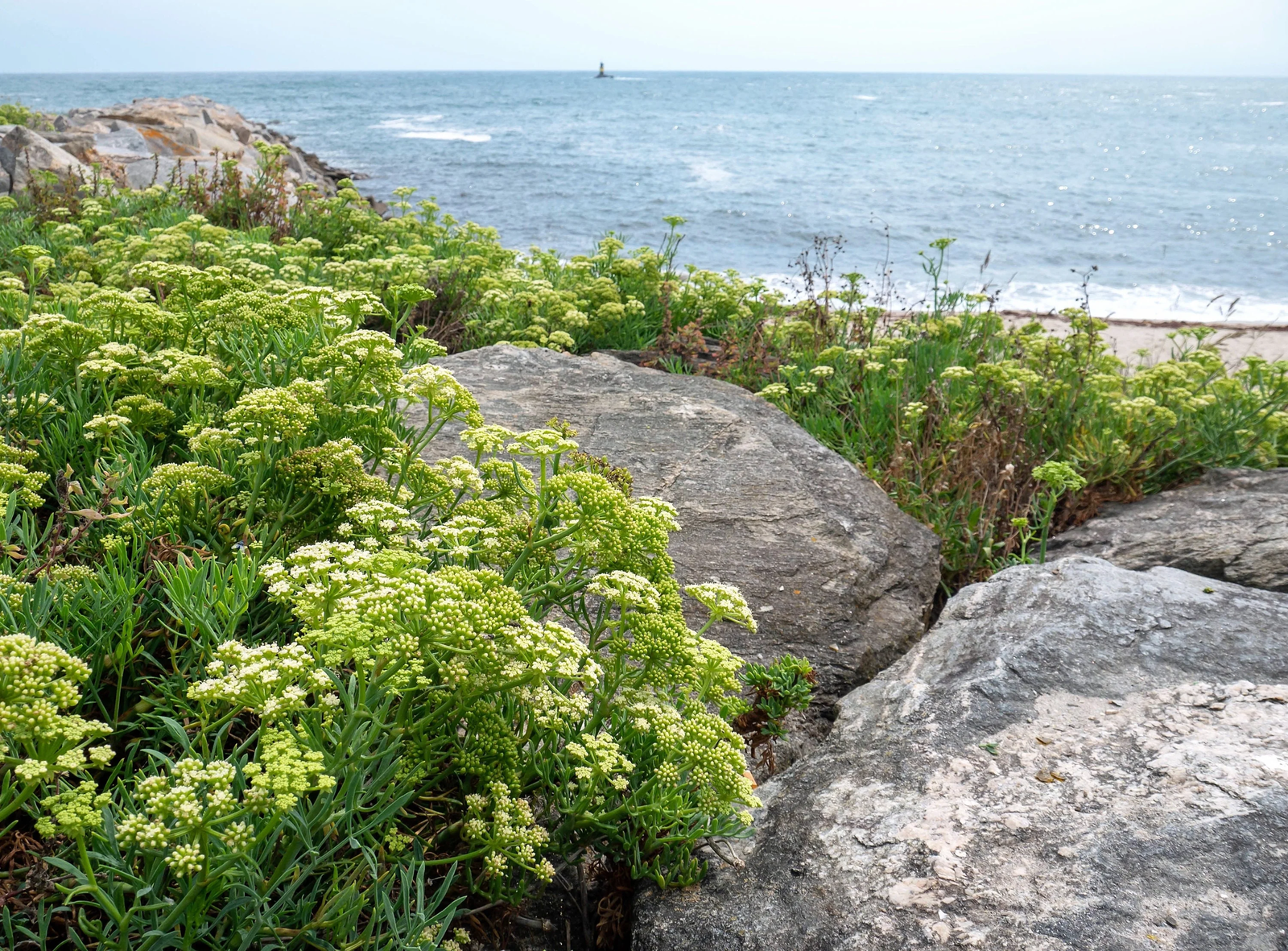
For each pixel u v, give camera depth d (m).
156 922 1.87
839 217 33.34
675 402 6.34
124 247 7.48
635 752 2.71
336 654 2.10
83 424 3.59
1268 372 7.97
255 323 4.30
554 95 183.50
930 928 2.33
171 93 173.12
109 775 2.42
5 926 1.83
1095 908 2.30
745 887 2.63
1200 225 33.28
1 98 117.25
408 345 5.30
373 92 196.75
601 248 10.55
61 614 2.46
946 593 5.75
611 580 2.70
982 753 3.03
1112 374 8.29
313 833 2.02
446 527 2.56
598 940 2.68
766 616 4.45
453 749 2.49
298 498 3.32
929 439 6.89
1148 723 3.10
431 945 2.07
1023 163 59.59
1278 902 2.25
